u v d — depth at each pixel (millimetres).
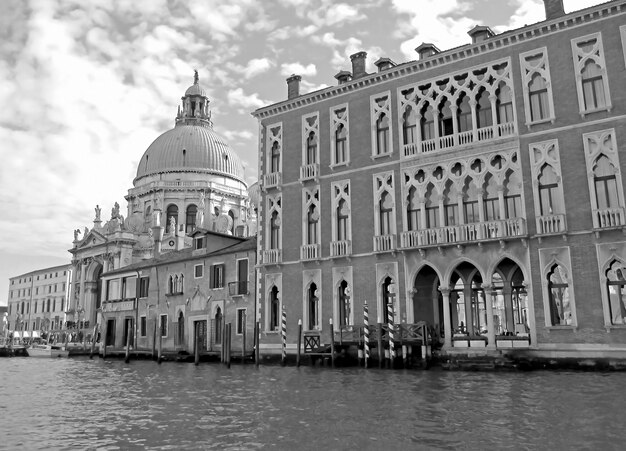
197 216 78688
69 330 71250
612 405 13383
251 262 35844
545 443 9938
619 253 21844
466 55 26500
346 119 30297
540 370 22328
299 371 25375
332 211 30000
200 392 18781
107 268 71000
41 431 12531
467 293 25953
